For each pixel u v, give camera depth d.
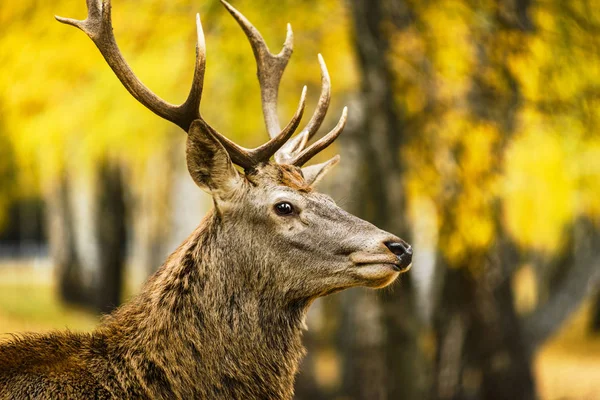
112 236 32.12
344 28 14.21
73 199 33.84
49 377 6.56
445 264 15.93
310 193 7.19
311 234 7.03
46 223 61.62
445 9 13.13
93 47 13.34
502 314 15.86
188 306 6.89
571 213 17.02
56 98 13.79
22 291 35.31
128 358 6.75
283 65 8.29
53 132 13.81
